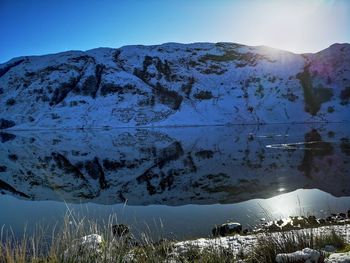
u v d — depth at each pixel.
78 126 173.75
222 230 14.19
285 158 40.75
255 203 21.08
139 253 6.96
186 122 177.38
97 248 6.49
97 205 21.55
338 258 5.54
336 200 20.62
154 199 23.92
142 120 179.25
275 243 7.27
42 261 6.38
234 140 71.19
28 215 17.84
